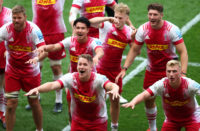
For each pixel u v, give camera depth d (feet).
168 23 63.77
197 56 92.22
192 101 58.34
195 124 59.57
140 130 71.56
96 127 59.62
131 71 88.02
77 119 59.67
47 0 75.97
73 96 57.72
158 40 63.93
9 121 67.00
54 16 77.15
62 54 76.18
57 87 56.03
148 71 67.21
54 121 74.23
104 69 69.87
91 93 56.65
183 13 107.65
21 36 62.69
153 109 68.18
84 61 54.75
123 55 93.04
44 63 90.27
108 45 68.49
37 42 63.36
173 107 59.00
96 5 74.23
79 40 62.18
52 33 78.07
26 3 110.01
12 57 64.39
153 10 62.03
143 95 57.21
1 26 68.33
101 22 65.16
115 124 69.92
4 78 71.82
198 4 111.24
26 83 66.23
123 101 78.69
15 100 66.39
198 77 85.46
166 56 64.95
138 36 65.46
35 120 68.33
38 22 77.71
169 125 61.26
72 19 71.61
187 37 99.09
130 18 105.19
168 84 56.95
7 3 109.29
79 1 73.15
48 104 78.84
